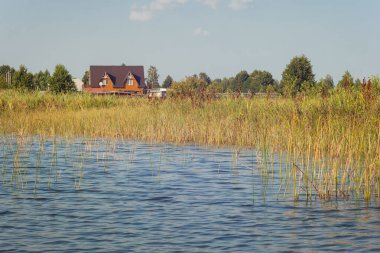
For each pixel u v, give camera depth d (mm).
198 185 15156
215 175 16812
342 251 9188
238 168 18156
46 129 30312
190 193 14031
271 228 10586
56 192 14094
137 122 29297
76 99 41812
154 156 21328
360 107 20469
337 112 20641
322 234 10180
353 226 10742
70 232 10289
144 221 11109
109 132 28578
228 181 15734
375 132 16969
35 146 24438
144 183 15477
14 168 16938
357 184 13812
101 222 11031
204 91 30406
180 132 26641
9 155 21203
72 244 9531
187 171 17609
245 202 12891
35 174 16922
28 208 12250
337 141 16656
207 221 11109
